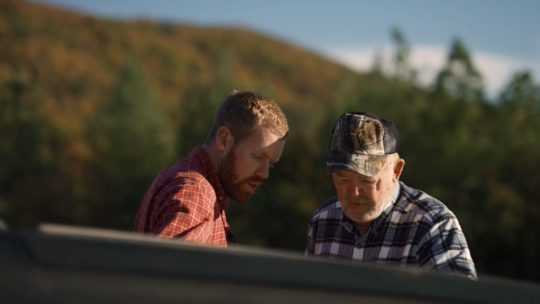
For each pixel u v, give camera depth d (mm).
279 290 1358
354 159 2996
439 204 3131
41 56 137000
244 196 3180
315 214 3504
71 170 64188
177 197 2877
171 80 147750
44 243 1333
